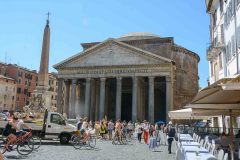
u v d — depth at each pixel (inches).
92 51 2224.4
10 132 556.7
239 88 304.8
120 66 2111.2
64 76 2255.2
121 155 643.5
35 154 589.3
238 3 850.8
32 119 872.9
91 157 584.1
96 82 2393.0
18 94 3496.6
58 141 956.6
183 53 2760.8
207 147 494.3
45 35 1433.3
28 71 3713.1
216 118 1200.8
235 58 888.9
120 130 1008.2
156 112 2532.0
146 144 986.7
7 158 513.7
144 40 2583.7
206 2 1323.8
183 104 2664.9
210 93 402.6
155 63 2034.9
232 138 542.0
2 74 3442.4
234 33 902.4
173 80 2244.1
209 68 1378.0
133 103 2039.9
